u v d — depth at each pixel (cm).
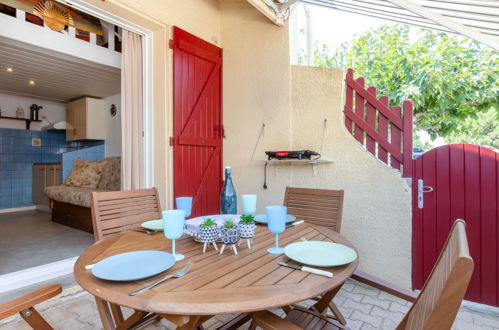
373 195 239
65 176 498
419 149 272
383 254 235
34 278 233
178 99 283
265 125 298
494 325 182
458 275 49
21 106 555
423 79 336
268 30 298
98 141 569
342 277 88
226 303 71
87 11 241
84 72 409
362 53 434
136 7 245
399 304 206
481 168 206
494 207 202
